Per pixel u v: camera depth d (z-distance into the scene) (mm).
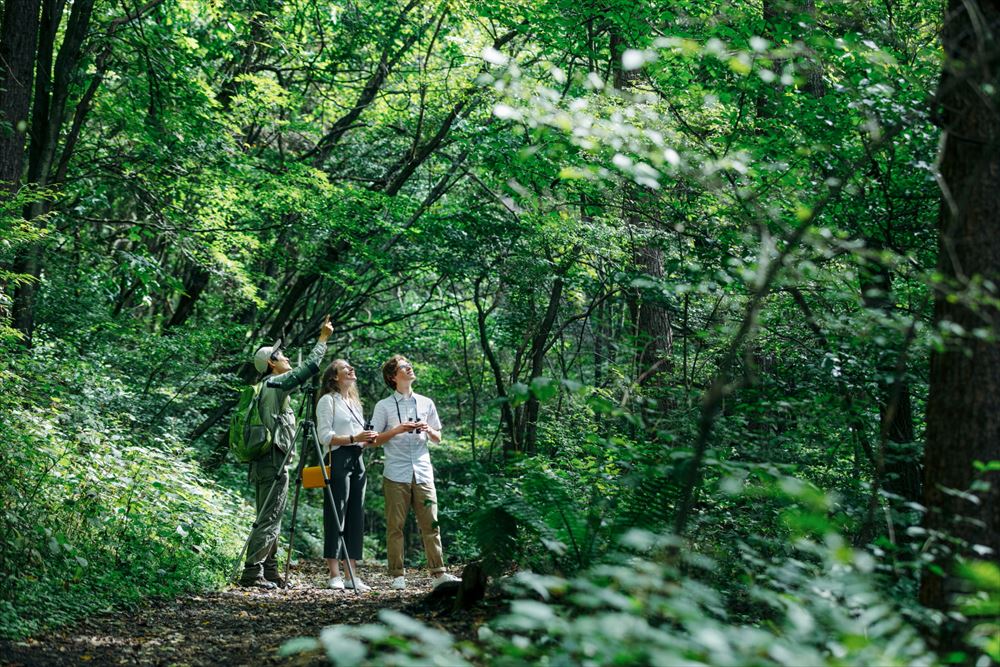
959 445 4148
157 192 14625
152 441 12477
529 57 17141
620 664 2715
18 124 10430
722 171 6418
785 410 6141
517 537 5664
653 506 4988
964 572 3516
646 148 5500
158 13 15609
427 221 16016
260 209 16797
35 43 10695
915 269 5012
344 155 20406
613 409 4883
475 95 14406
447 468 21969
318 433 8406
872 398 6047
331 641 2469
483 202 15461
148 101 14008
